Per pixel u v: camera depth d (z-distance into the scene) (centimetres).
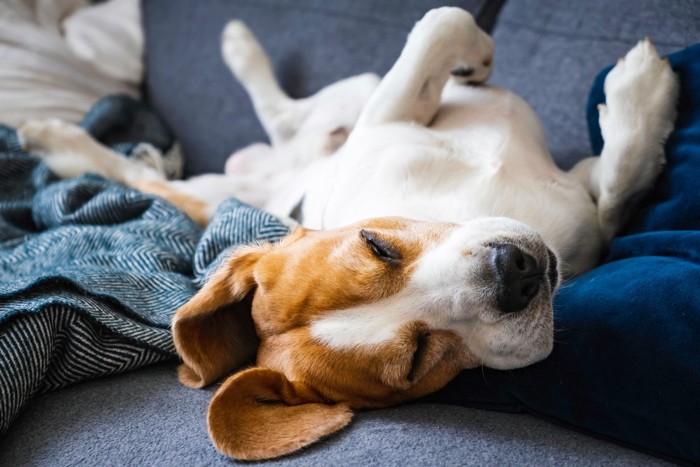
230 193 84
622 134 58
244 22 99
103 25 112
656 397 45
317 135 83
